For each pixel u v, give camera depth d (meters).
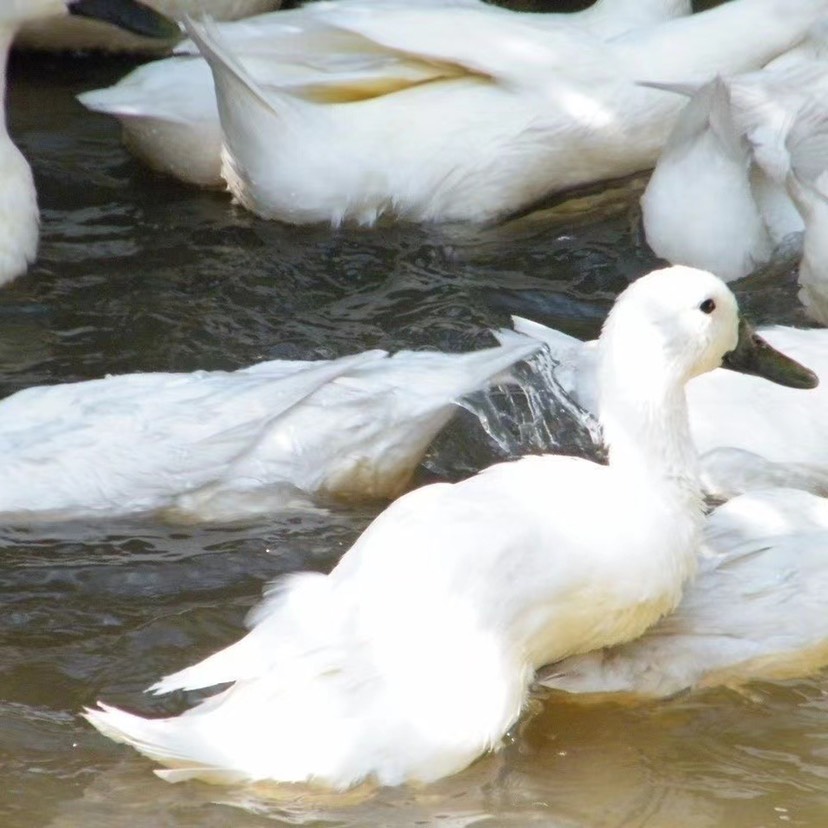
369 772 8.45
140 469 10.59
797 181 12.18
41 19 13.66
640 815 8.63
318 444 10.74
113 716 8.32
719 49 13.97
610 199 14.39
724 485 10.95
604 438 10.09
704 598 9.63
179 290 13.09
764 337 11.26
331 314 12.88
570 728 9.25
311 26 14.27
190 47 14.45
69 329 12.57
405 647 8.61
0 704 9.23
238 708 8.45
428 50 13.66
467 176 13.88
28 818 8.45
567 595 8.98
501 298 13.12
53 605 10.01
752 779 8.92
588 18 14.88
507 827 8.47
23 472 10.52
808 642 9.60
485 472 9.38
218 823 8.38
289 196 13.72
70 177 14.56
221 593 10.16
